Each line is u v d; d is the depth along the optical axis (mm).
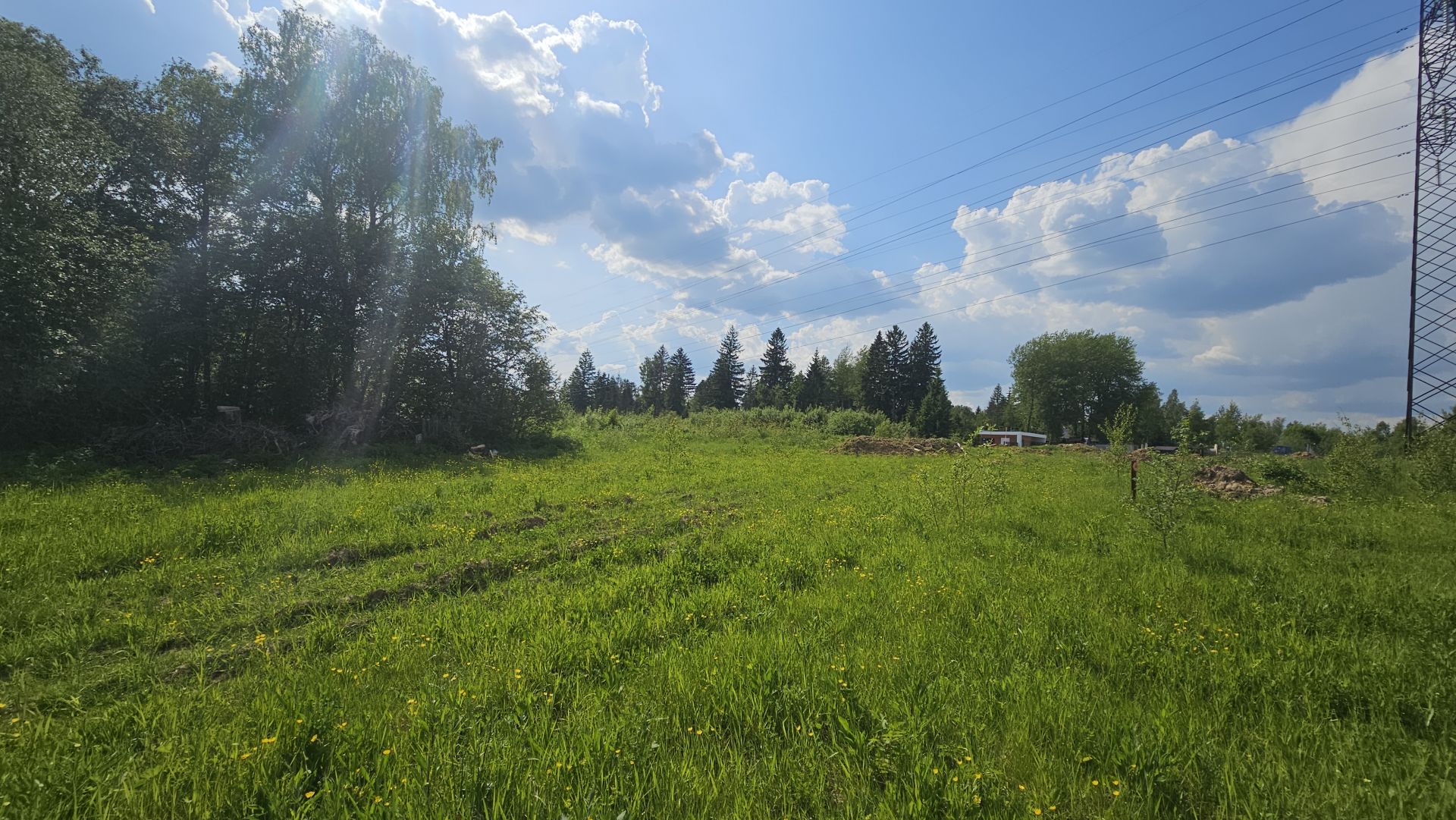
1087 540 8461
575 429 32812
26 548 6695
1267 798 2734
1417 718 3520
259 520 8672
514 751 3039
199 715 3535
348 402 21766
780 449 29375
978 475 11820
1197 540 8266
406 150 24438
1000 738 3256
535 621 5191
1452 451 13836
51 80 15328
